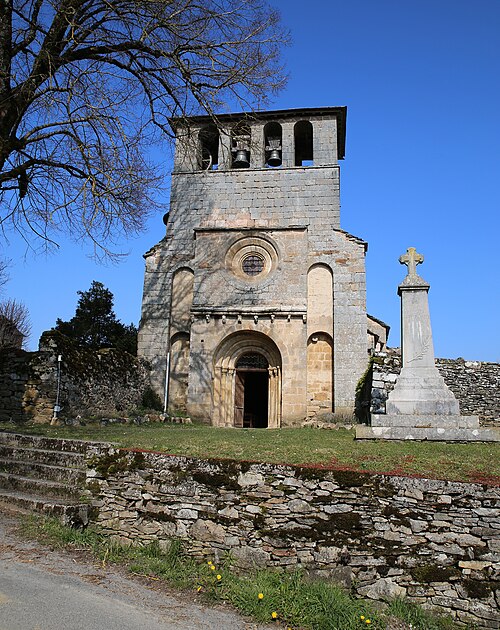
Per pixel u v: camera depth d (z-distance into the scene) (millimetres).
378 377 16281
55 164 13461
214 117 15602
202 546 6629
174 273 21969
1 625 4398
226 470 6793
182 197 22641
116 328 41906
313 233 21438
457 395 18938
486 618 5504
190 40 13750
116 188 12375
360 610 5469
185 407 20734
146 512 7086
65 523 7090
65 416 15094
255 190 22266
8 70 12281
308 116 22922
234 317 20859
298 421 19594
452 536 5859
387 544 5984
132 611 5051
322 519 6250
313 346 20609
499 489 5875
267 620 5234
